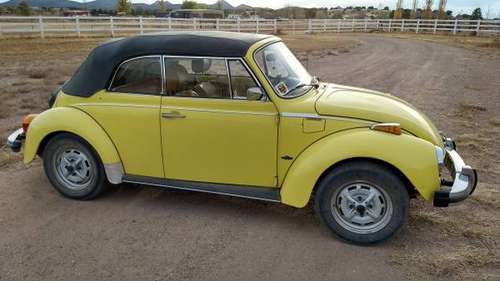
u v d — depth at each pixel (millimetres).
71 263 3525
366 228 3762
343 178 3688
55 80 11969
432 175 3529
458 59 18984
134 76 4258
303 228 4098
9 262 3531
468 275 3377
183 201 4641
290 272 3430
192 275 3385
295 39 30219
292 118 3822
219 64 3980
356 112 3814
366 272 3430
